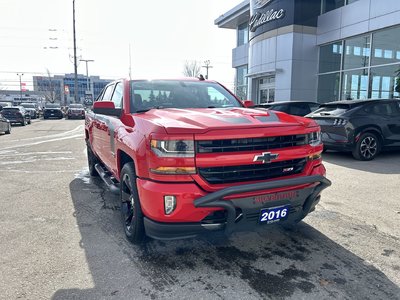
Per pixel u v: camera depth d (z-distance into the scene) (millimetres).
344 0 17188
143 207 3037
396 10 13977
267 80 21781
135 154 3146
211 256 3357
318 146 3447
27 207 4883
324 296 2666
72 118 35781
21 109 24438
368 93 15789
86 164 8383
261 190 2975
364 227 4062
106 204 5020
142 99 4270
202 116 3293
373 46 15406
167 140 2842
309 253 3406
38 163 8531
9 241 3703
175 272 3049
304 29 18656
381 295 2678
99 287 2807
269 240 3721
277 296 2670
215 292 2734
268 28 20281
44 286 2818
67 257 3324
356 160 8422
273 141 3115
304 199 3271
